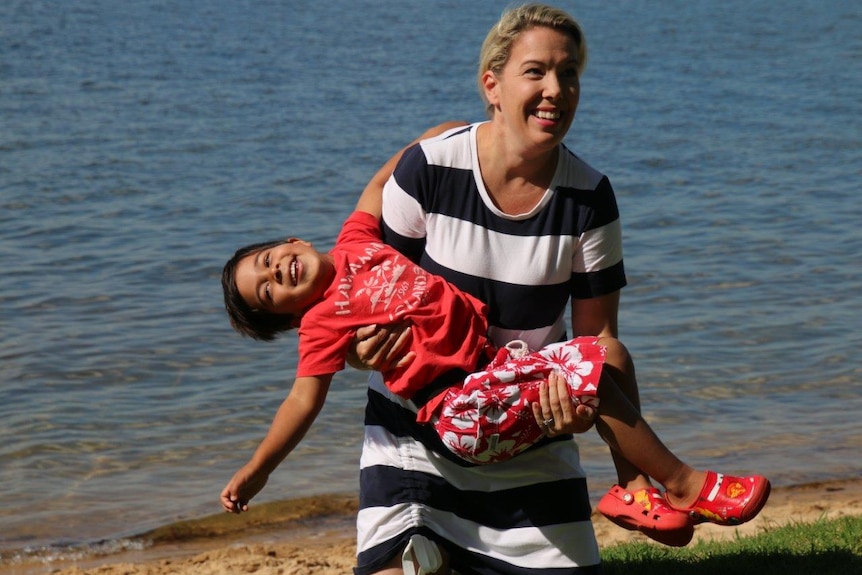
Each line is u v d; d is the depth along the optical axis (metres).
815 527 5.82
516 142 3.75
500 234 3.88
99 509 7.39
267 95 27.45
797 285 12.80
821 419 8.86
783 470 7.80
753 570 5.22
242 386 9.60
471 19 47.12
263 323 4.19
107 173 18.66
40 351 10.38
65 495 7.61
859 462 7.93
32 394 9.38
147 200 16.89
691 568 5.36
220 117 24.36
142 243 14.41
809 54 36.91
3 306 11.73
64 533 7.04
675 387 9.65
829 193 18.03
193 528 7.11
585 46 3.81
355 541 6.80
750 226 15.82
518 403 3.69
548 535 3.93
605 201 3.89
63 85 27.45
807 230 15.54
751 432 8.59
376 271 3.90
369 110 25.67
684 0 58.28
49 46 34.22
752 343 10.78
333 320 3.89
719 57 36.38
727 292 12.57
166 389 9.56
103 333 10.91
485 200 3.86
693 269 13.55
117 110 24.62
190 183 18.14
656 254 14.28
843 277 13.11
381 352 3.85
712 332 11.12
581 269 3.96
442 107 26.16
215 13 46.91
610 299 4.01
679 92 29.31
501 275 3.89
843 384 9.67
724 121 25.19
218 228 15.34
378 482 4.03
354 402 9.21
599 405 3.77
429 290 3.86
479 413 3.68
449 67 32.81
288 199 17.19
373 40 39.69
